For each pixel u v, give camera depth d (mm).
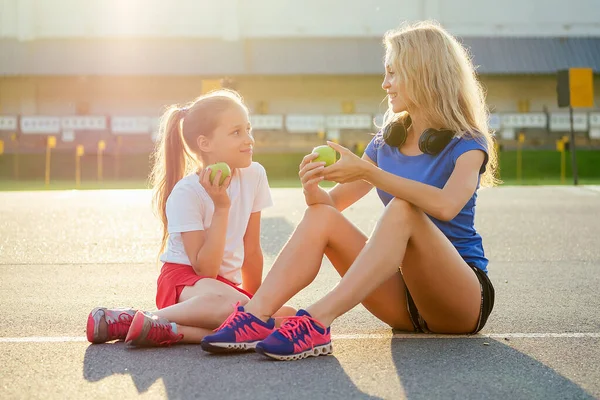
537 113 28797
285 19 30094
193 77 29578
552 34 30281
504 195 11578
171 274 2826
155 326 2604
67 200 10891
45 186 19422
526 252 5762
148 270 4891
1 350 2680
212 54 29625
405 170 2773
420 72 2711
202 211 2812
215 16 29938
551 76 30000
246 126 2877
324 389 2170
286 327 2467
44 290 4129
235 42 29781
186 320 2689
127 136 28844
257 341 2514
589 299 3781
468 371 2375
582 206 9711
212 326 2703
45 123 28594
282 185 18750
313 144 29266
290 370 2363
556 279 4484
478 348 2676
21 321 3246
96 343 2762
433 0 29969
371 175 2504
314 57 29609
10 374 2359
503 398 2105
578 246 6082
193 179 2826
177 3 29844
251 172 2955
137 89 30094
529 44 29938
